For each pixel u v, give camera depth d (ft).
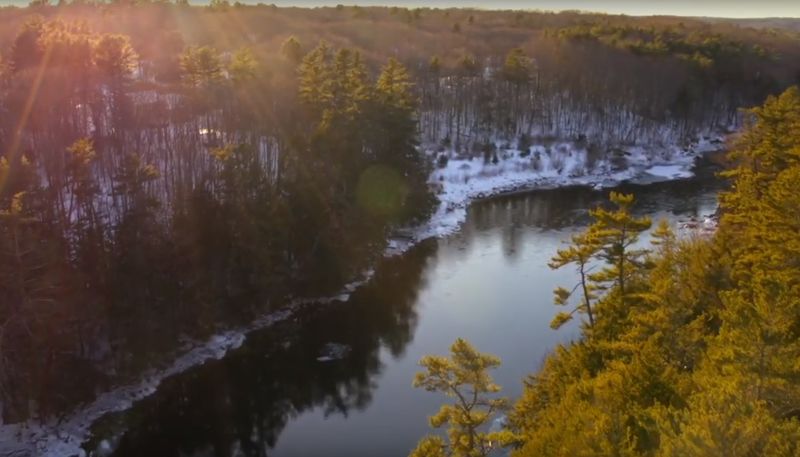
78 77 206.28
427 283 173.37
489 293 166.61
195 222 146.72
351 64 234.79
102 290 128.36
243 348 141.38
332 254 168.04
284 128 197.67
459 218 228.84
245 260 151.74
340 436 111.96
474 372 78.79
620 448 51.55
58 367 116.78
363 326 151.02
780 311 57.36
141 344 129.70
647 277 106.93
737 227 122.42
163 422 117.39
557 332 144.56
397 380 128.77
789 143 128.26
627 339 83.41
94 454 107.76
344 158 183.52
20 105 180.75
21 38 212.84
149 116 205.16
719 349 62.90
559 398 83.76
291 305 159.63
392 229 204.54
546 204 247.91
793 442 44.01
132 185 136.56
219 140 195.83
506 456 95.96
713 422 43.39
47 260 117.60
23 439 107.86
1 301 112.98
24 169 124.16
